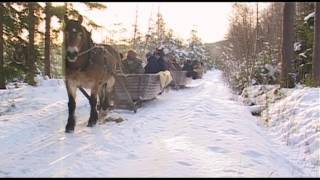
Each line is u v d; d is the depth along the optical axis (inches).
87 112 560.4
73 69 424.2
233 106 666.8
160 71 743.1
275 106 561.6
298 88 630.5
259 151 359.6
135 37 1411.2
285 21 685.3
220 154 343.3
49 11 1018.7
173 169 296.0
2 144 372.5
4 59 959.0
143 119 511.5
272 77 851.4
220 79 1713.8
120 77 574.6
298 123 448.5
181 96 825.5
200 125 471.8
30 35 956.6
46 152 343.9
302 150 383.2
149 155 336.2
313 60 649.6
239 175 286.2
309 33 803.4
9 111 642.8
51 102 693.3
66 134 415.5
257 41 1053.8
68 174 281.1
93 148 357.4
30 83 907.4
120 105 585.6
